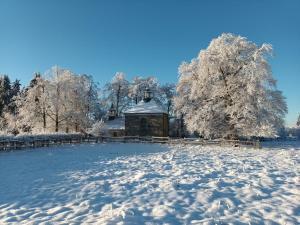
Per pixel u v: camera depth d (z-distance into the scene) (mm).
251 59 38688
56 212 9203
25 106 50156
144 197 10461
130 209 9023
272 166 17438
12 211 9391
